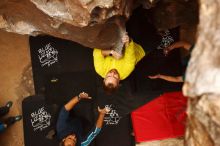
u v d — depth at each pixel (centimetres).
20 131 598
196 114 281
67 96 578
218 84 257
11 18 497
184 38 552
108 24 467
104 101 571
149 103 561
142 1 485
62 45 576
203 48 273
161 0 498
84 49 573
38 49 581
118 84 509
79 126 549
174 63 560
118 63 501
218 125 266
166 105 556
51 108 579
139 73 562
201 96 267
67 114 541
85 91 575
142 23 542
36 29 510
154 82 563
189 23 534
